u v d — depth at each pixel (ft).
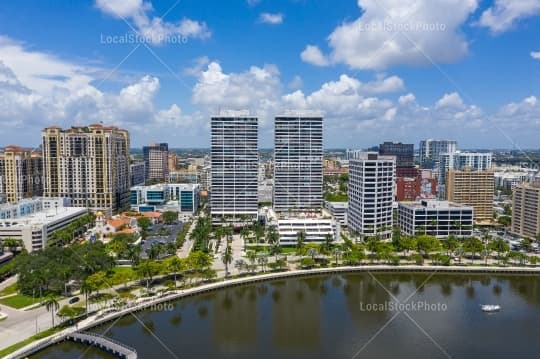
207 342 610.24
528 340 617.21
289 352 579.48
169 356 566.36
